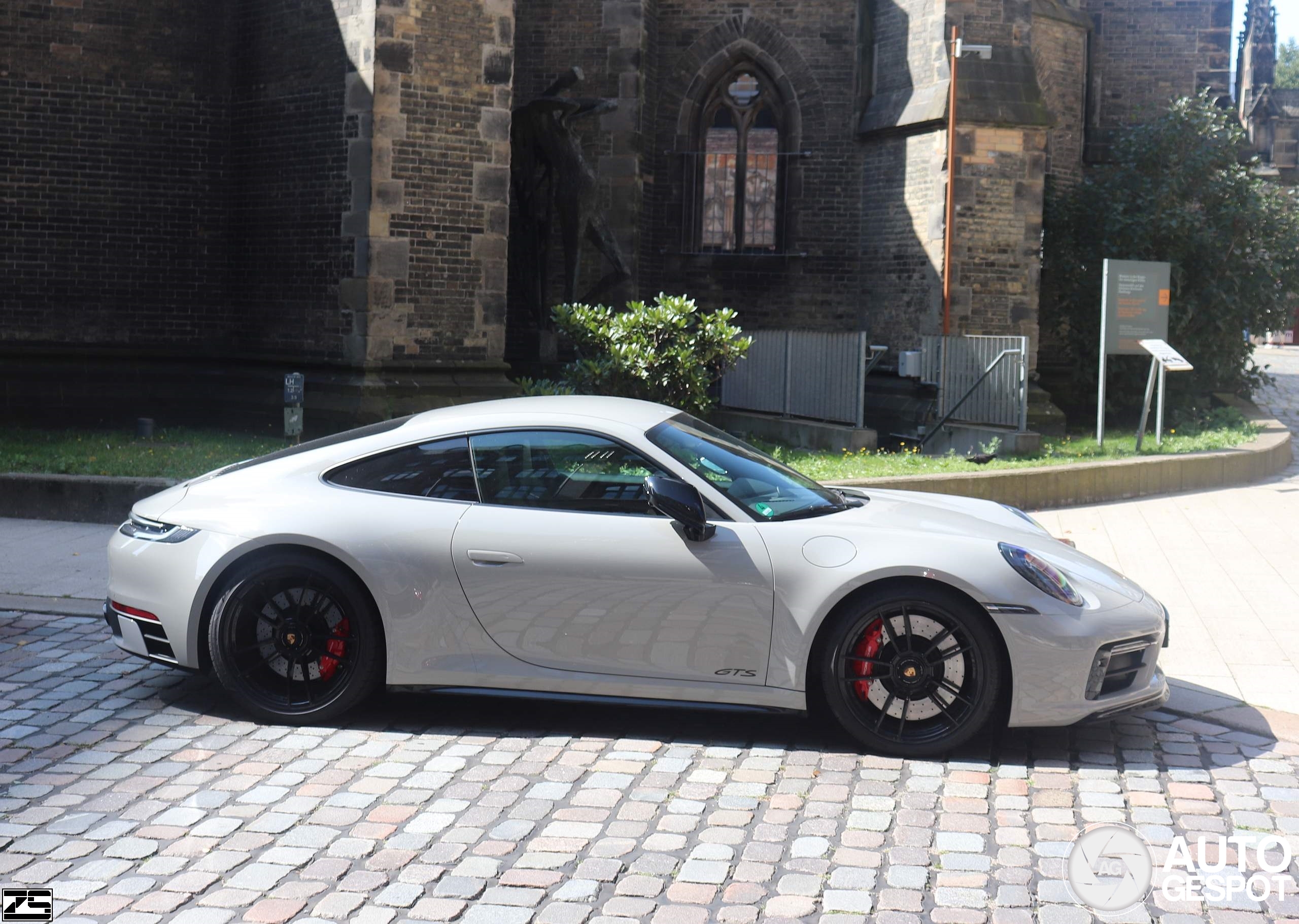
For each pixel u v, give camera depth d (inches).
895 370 698.2
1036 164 663.8
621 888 138.4
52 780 171.2
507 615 190.4
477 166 536.4
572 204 654.5
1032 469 438.6
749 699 187.3
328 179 531.5
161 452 468.4
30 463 417.1
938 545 184.5
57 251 568.7
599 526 190.1
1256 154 868.6
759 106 755.4
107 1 566.3
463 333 539.5
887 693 184.7
